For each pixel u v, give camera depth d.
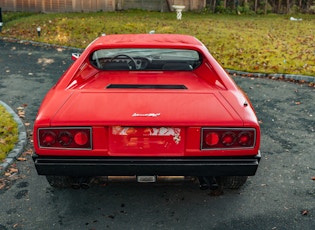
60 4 21.72
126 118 3.06
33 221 3.50
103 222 3.49
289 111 6.73
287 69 9.60
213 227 3.41
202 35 14.40
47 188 4.09
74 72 3.93
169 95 3.40
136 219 3.53
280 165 4.67
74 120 3.06
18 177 4.33
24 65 10.45
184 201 3.83
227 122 3.06
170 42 4.45
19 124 5.88
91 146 3.09
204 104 3.28
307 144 5.32
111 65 4.28
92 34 15.03
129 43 4.36
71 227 3.41
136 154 3.13
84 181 3.37
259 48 12.14
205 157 3.12
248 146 3.09
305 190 4.09
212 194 3.96
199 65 4.28
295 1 24.19
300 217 3.57
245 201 3.85
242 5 23.98
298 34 14.98
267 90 8.09
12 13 20.86
